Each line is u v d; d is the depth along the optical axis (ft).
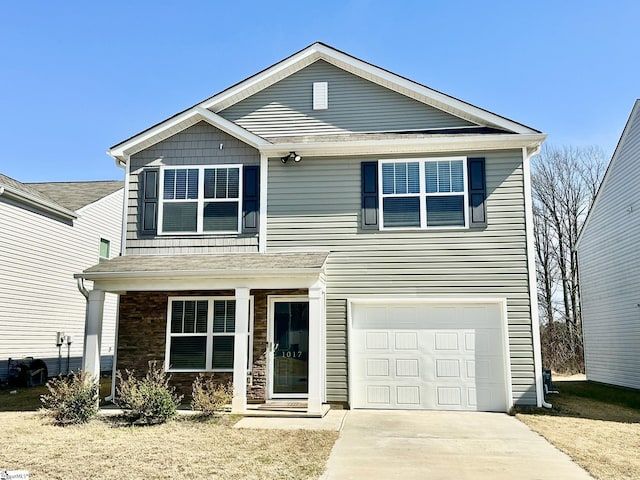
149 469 21.59
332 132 42.39
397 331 38.01
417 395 37.27
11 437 27.37
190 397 38.47
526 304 37.01
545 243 104.01
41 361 54.24
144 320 39.81
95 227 67.92
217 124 40.40
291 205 39.73
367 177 39.55
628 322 55.11
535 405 36.11
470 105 40.32
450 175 38.96
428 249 38.24
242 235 39.58
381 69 41.81
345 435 28.55
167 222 40.29
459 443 26.76
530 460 23.49
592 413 36.09
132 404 31.32
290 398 38.04
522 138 37.86
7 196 51.67
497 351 37.11
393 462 22.99
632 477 20.86
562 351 98.43
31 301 54.95
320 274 34.88
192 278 35.29
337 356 37.83
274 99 43.32
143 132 40.65
